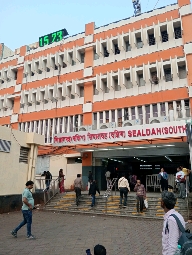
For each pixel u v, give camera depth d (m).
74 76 21.83
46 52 23.89
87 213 11.86
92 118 19.97
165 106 17.41
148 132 13.72
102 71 20.52
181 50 17.80
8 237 7.18
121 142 15.64
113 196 13.51
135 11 22.95
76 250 5.94
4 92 25.44
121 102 19.02
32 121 23.08
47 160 21.45
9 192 12.73
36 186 16.27
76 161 20.62
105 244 6.47
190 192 11.63
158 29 18.67
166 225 2.74
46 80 23.19
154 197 12.31
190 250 2.33
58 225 9.12
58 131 21.44
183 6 18.09
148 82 18.34
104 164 19.78
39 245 6.35
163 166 19.78
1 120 24.80
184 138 14.84
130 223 9.57
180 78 17.55
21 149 14.05
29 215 7.09
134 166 20.72
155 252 5.77
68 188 20.02
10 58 26.05
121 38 20.00
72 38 22.77
